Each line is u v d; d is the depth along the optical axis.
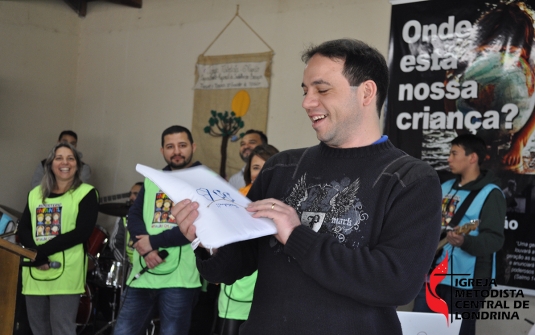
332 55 1.49
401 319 1.98
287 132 5.56
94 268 4.80
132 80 6.70
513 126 4.25
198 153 6.06
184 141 3.78
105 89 6.88
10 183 6.56
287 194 1.57
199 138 6.08
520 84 4.25
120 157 6.71
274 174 1.64
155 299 3.48
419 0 4.72
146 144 6.54
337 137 1.50
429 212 1.39
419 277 1.35
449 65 4.55
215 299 4.57
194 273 3.42
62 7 7.00
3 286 2.63
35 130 6.77
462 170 4.02
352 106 1.48
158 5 6.59
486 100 4.38
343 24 5.31
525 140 4.20
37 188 3.89
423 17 4.69
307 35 5.51
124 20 6.82
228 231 1.35
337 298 1.41
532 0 4.23
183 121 6.27
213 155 5.96
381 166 1.47
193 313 4.59
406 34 4.75
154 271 3.37
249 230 1.38
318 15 5.46
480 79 4.41
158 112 6.47
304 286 1.44
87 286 4.74
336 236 1.44
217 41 6.09
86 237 3.76
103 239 4.93
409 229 1.37
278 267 1.49
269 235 1.54
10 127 6.55
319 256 1.36
